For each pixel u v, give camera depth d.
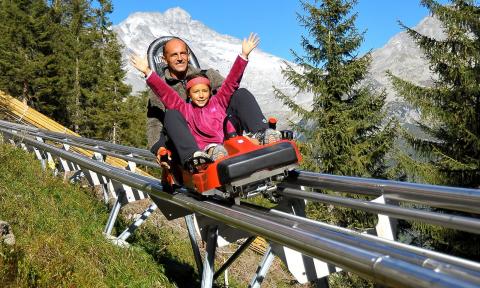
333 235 3.38
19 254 5.23
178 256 9.71
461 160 17.44
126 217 10.98
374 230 4.58
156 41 5.60
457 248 16.08
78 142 13.33
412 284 2.20
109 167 8.54
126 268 6.47
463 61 17.95
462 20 18.06
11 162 10.29
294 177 5.04
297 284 14.76
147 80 4.92
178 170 5.32
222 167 4.17
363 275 2.64
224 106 5.05
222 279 10.33
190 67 5.46
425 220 3.81
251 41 4.87
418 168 17.66
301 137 22.56
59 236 6.36
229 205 4.62
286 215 4.50
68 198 9.25
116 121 42.09
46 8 43.44
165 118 4.87
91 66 43.47
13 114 28.05
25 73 37.66
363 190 4.51
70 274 5.29
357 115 22.19
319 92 22.78
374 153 21.25
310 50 23.36
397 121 20.86
